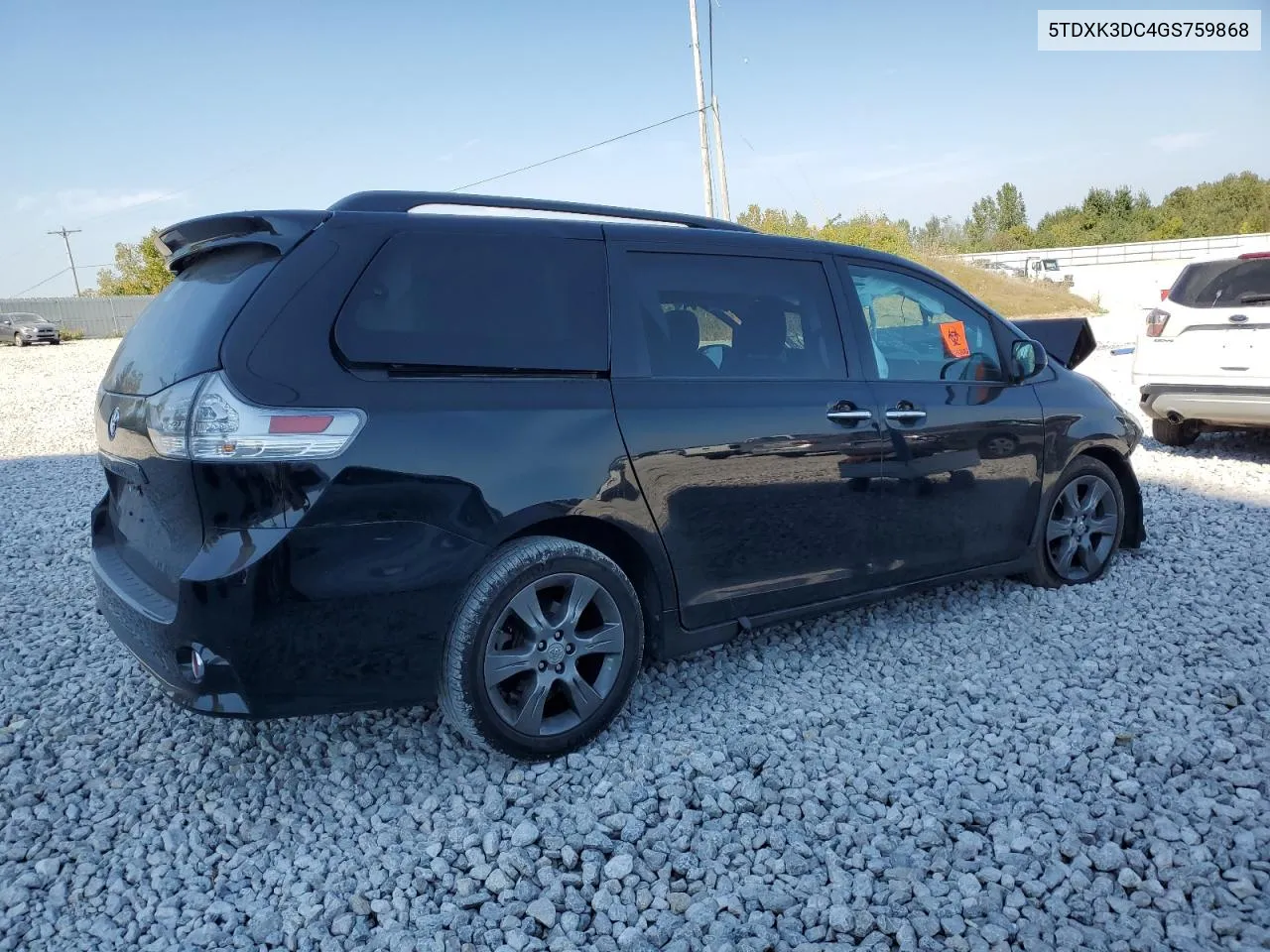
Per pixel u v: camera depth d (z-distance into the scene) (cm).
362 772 319
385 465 278
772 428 358
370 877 266
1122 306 4194
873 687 378
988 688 376
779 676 389
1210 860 263
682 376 346
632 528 325
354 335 285
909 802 296
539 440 305
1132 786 298
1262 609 452
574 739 323
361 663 284
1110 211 9825
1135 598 472
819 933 240
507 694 317
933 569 422
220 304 284
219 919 252
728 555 353
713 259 369
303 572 270
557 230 335
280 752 334
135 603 293
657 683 383
